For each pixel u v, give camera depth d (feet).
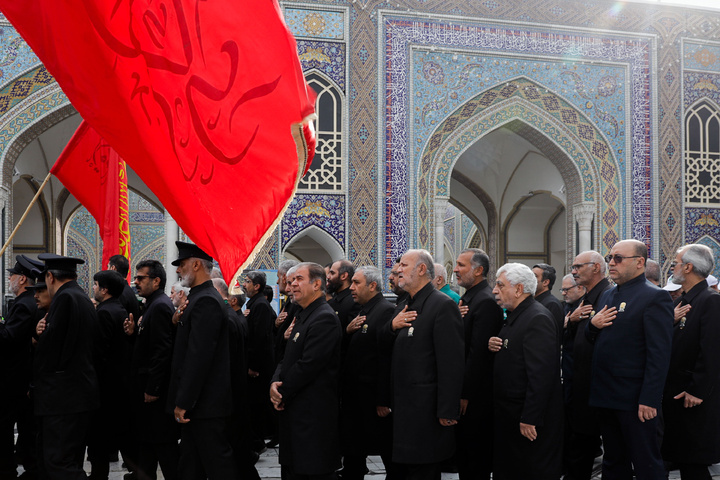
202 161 8.75
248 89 8.26
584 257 14.85
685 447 13.20
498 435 12.91
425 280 12.91
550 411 12.48
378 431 14.15
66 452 13.51
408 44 35.12
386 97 34.78
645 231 37.29
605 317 12.55
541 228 57.16
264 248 33.32
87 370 13.87
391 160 34.65
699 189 38.29
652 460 11.88
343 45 34.55
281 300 33.14
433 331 12.23
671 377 13.55
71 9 8.77
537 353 12.30
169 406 12.76
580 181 36.99
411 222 34.68
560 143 36.83
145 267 14.92
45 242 52.70
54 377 13.51
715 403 13.07
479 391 14.21
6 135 32.60
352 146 34.30
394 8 35.06
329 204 34.17
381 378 13.73
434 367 12.26
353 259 34.04
